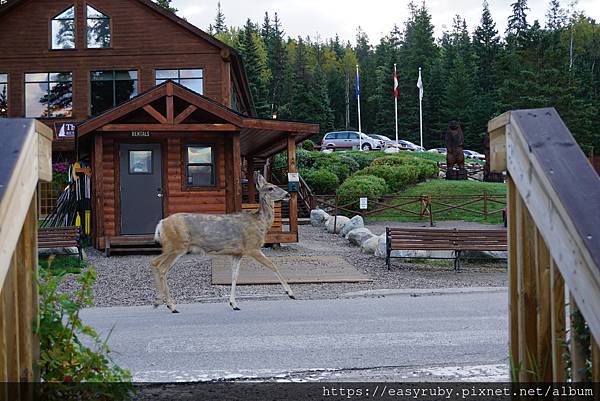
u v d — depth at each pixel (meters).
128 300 10.84
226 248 10.17
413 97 78.75
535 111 3.11
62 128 26.80
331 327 8.05
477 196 25.62
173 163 17.52
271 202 10.53
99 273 13.60
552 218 2.71
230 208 17.62
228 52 26.34
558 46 54.16
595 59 87.69
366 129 93.75
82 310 9.89
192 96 16.39
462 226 23.59
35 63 26.91
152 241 16.38
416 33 98.69
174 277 13.06
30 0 26.80
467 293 11.12
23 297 3.10
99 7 26.77
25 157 2.98
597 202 2.58
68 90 27.00
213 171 17.70
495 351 6.59
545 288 3.00
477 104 71.31
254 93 76.00
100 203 16.66
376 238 16.75
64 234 14.87
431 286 11.92
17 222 2.85
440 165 37.25
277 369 5.93
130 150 17.38
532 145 2.89
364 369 5.89
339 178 34.00
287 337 7.46
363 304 9.98
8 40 26.94
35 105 26.95
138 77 26.81
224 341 7.29
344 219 22.31
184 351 6.79
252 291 11.48
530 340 3.11
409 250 14.53
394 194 29.23
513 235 3.23
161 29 26.77
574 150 2.84
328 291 11.42
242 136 18.86
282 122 17.08
